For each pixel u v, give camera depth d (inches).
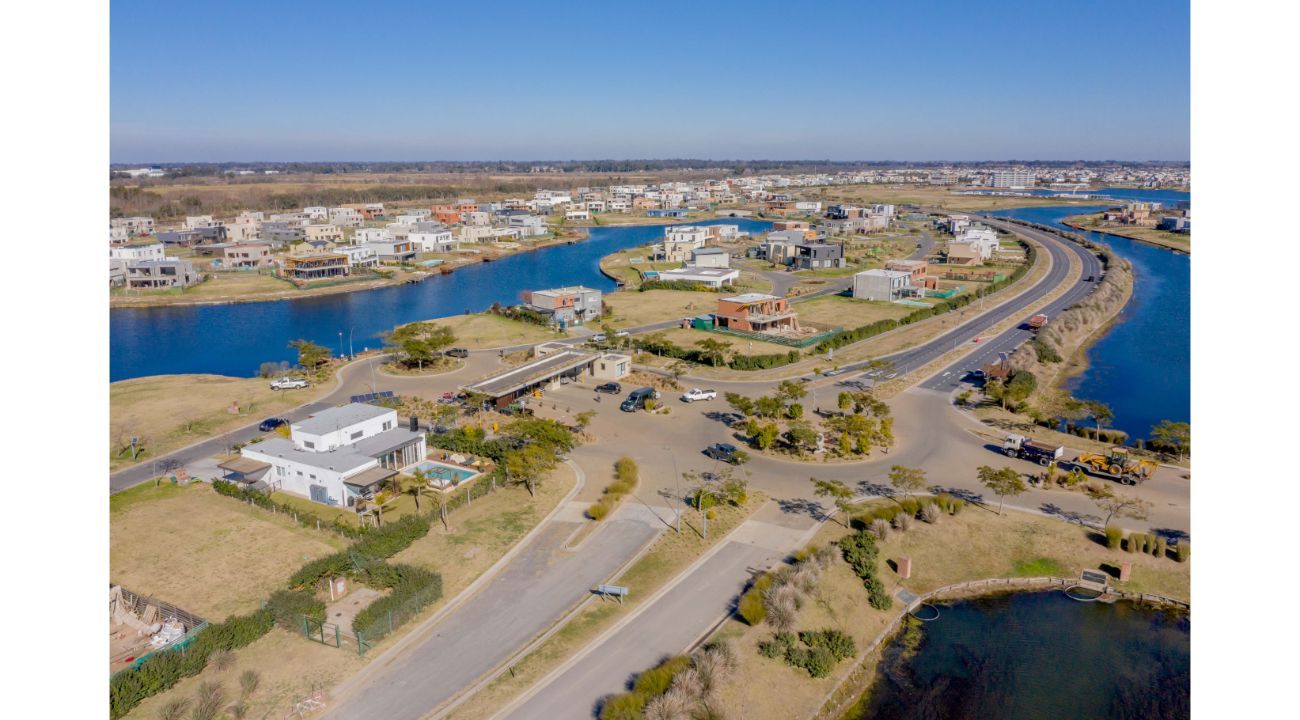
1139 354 4648.1
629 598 1962.4
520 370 3769.7
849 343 4694.9
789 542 2236.7
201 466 2856.8
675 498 2546.8
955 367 4126.5
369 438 2817.4
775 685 1681.8
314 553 2224.4
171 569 2123.5
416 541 2261.3
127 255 7559.1
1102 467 2679.6
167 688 1615.4
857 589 2048.5
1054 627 1964.8
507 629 1841.8
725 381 3909.9
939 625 1969.7
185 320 5994.1
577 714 1557.6
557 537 2292.1
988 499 2524.6
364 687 1637.6
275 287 7106.3
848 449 2871.6
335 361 4394.7
